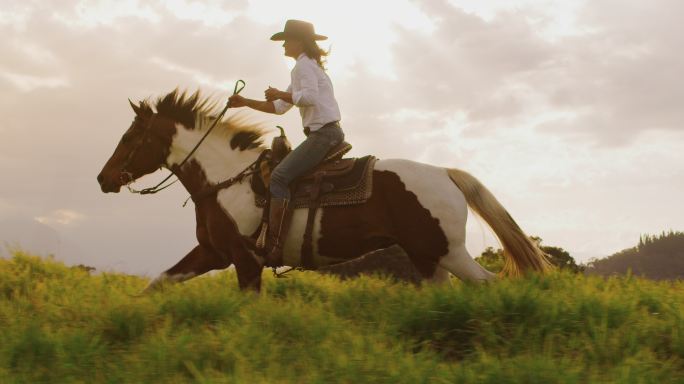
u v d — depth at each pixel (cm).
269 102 700
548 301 525
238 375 396
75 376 423
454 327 509
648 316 516
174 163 744
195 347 443
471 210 684
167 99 747
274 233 674
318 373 408
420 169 672
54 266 859
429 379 396
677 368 435
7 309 584
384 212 664
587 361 437
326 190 671
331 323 507
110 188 756
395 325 514
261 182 695
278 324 504
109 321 509
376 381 399
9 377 415
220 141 732
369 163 675
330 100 691
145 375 412
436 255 659
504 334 489
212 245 722
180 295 569
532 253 679
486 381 393
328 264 695
